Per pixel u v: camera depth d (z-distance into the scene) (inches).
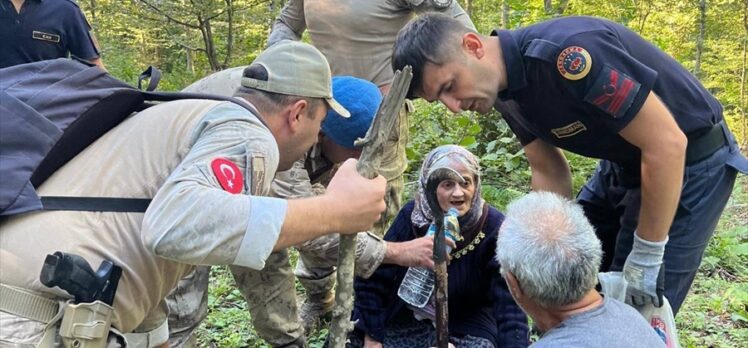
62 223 62.7
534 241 69.8
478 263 110.6
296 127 74.7
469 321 114.1
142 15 500.4
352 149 101.7
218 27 525.3
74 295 60.8
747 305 164.7
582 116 87.0
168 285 69.9
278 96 73.2
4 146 62.2
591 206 112.9
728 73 789.9
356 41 136.9
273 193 101.7
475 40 83.4
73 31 158.2
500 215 111.7
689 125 92.0
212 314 148.0
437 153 109.5
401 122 138.9
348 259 67.7
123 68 552.7
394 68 87.0
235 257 58.1
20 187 61.2
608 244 114.2
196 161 61.1
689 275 100.5
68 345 60.9
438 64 82.5
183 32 523.2
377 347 114.0
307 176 104.7
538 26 86.4
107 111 68.3
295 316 120.6
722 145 96.8
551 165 111.3
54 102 65.7
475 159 109.2
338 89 100.0
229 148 63.0
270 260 114.0
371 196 64.8
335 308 69.0
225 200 58.2
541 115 89.0
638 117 82.2
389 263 106.8
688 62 791.1
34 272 61.3
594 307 71.4
